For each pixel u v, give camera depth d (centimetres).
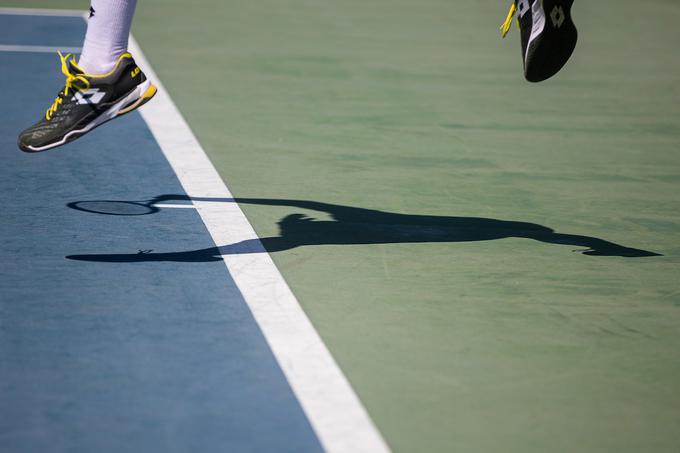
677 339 1141
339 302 1194
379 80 2780
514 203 1695
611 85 2916
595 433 911
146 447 845
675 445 896
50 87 2445
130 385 955
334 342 1077
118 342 1051
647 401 981
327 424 896
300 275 1278
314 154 1953
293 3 4394
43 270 1255
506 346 1095
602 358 1077
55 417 890
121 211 1527
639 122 2442
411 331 1119
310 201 1631
